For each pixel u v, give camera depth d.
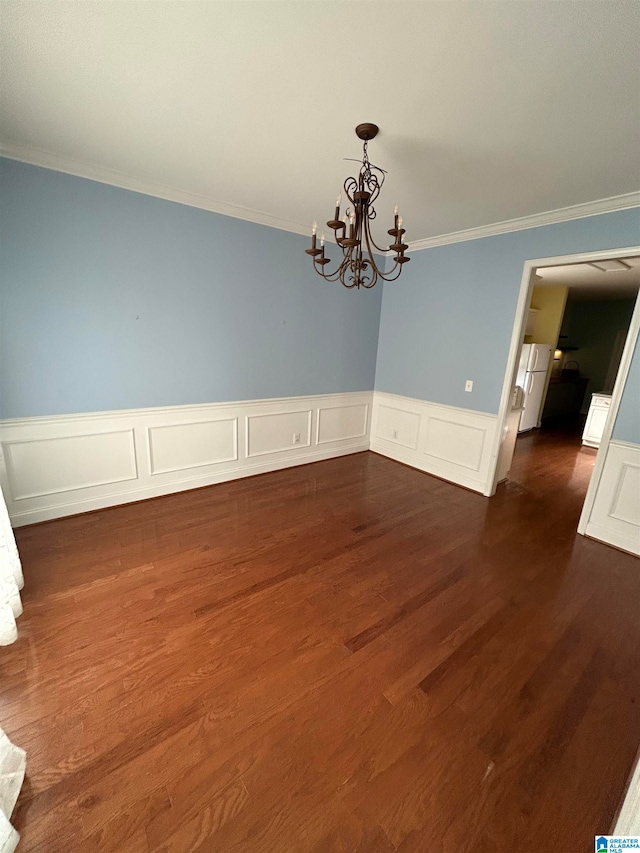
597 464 2.77
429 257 3.76
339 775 1.24
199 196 2.85
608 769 1.28
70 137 2.05
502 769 1.27
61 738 1.30
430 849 1.07
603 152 1.92
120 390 2.85
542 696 1.54
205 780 1.20
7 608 1.67
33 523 2.67
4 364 2.37
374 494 3.49
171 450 3.21
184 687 1.51
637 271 4.36
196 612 1.92
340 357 4.17
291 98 1.64
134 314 2.79
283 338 3.66
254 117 1.79
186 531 2.69
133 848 1.04
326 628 1.86
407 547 2.62
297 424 4.03
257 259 3.31
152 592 2.05
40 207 2.32
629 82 1.41
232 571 2.27
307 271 3.67
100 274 2.60
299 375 3.89
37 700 1.44
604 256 2.61
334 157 2.15
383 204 2.75
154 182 2.63
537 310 6.33
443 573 2.34
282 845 1.06
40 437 2.59
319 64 1.42
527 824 1.13
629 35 1.20
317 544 2.61
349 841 1.08
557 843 1.09
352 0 1.14
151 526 2.74
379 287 4.29
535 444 5.50
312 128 1.86
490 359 3.40
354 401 4.47
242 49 1.37
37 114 1.83
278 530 2.77
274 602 2.02
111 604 1.95
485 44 1.28
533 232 2.96
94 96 1.67
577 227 2.72
